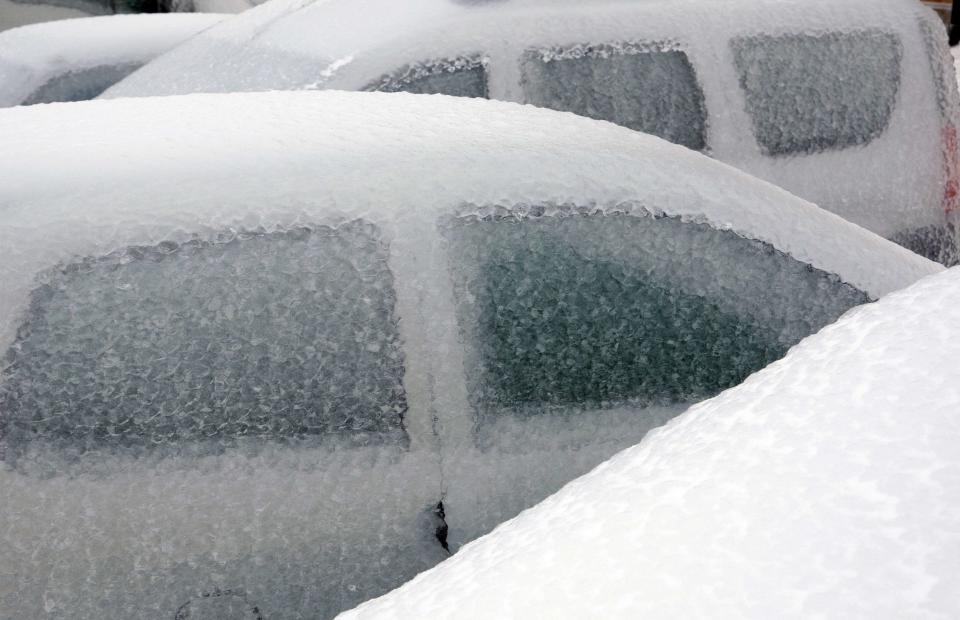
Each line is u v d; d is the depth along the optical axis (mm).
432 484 3092
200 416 2967
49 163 3121
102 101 3740
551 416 3236
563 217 3279
